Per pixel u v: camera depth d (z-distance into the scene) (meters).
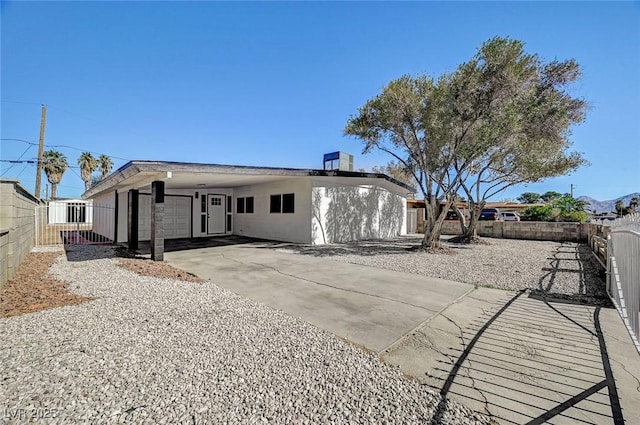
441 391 2.28
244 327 3.42
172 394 2.13
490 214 20.20
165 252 9.62
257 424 1.86
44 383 2.21
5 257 4.87
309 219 11.71
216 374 2.41
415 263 7.99
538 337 3.31
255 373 2.45
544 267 7.49
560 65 10.64
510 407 2.09
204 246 11.21
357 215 13.72
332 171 11.86
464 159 10.18
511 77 8.30
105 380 2.28
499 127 8.82
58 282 5.23
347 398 2.15
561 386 2.36
